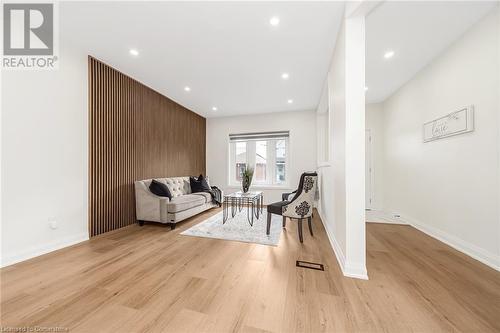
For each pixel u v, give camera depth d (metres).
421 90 3.10
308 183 2.82
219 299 1.49
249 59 2.81
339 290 1.60
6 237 2.01
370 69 3.09
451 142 2.51
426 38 2.34
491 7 1.89
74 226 2.60
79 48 2.60
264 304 1.44
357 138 1.79
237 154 5.89
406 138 3.57
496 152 1.95
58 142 2.43
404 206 3.68
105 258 2.19
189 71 3.19
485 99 2.04
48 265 2.01
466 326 1.23
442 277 1.78
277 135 5.42
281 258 2.20
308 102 4.64
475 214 2.17
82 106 2.70
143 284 1.69
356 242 1.80
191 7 1.87
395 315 1.32
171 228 3.26
